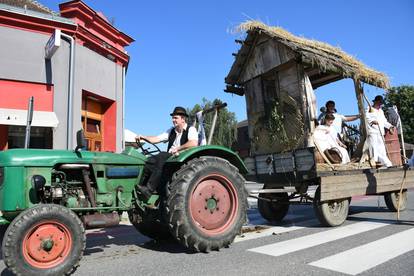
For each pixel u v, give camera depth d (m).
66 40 12.48
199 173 4.81
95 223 4.33
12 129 11.68
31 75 11.73
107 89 14.30
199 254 4.71
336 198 6.30
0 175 4.06
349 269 3.91
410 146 33.59
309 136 6.75
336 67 6.87
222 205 5.04
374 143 7.52
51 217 3.70
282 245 5.11
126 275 3.86
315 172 6.08
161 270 4.02
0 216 4.05
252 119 8.10
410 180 7.85
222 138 35.38
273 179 7.11
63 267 3.69
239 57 8.07
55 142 11.95
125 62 15.49
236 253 4.70
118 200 4.74
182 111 5.62
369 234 5.73
